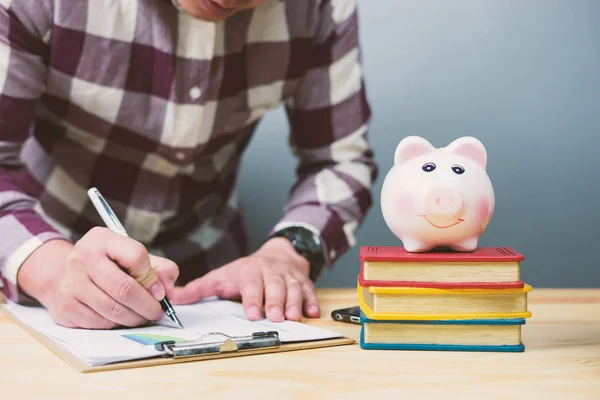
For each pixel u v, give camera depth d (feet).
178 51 3.48
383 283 2.21
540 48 5.78
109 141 3.85
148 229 4.31
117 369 1.97
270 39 3.72
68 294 2.50
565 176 5.86
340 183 3.97
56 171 4.03
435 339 2.23
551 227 5.89
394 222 2.30
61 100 3.62
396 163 2.35
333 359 2.10
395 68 5.75
